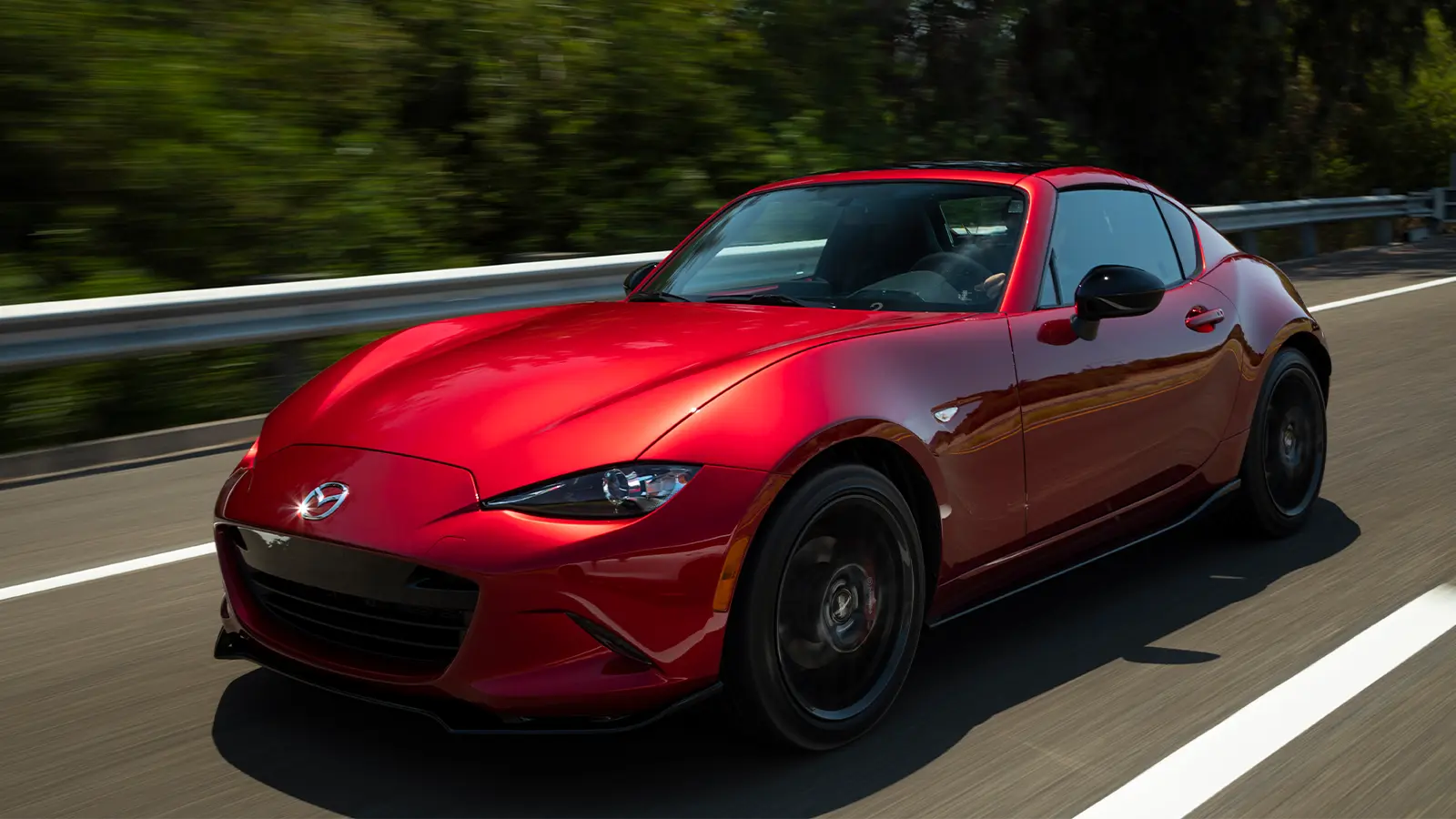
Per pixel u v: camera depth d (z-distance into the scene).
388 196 9.36
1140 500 3.67
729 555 2.53
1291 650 3.34
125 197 8.29
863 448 2.89
